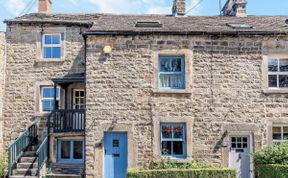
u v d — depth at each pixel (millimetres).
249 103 16703
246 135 16703
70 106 19344
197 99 16656
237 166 16625
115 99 16641
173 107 16625
